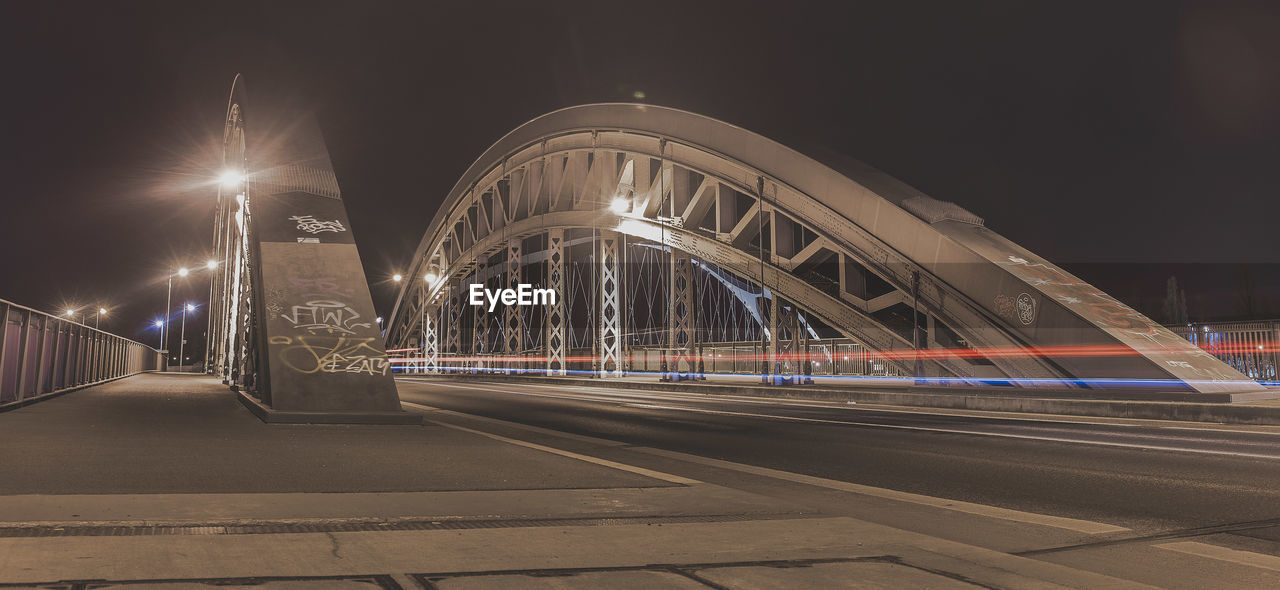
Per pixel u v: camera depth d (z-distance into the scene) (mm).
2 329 17000
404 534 5719
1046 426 17109
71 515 6047
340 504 6973
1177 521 7430
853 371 41438
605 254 47375
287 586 4227
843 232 31812
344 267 18125
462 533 5816
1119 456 11852
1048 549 6301
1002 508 8172
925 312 28344
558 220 50281
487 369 60969
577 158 49531
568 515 6738
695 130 39688
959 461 11672
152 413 17281
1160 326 23516
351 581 4371
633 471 9641
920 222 28422
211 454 10438
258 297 19094
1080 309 23328
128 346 46250
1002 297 25359
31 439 11703
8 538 5184
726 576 4730
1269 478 9758
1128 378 21594
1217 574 5559
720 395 33250
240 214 25375
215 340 47344
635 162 44250
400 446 11922
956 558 5320
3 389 17344
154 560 4688
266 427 14422
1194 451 12305
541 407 25062
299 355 16141
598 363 49344
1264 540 6652
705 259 38844
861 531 6176
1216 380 21125
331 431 14055
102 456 9922
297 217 19234
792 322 35312
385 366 16484
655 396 32312
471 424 18594
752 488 9508
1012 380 25031
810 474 10680
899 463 11586
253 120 21688
